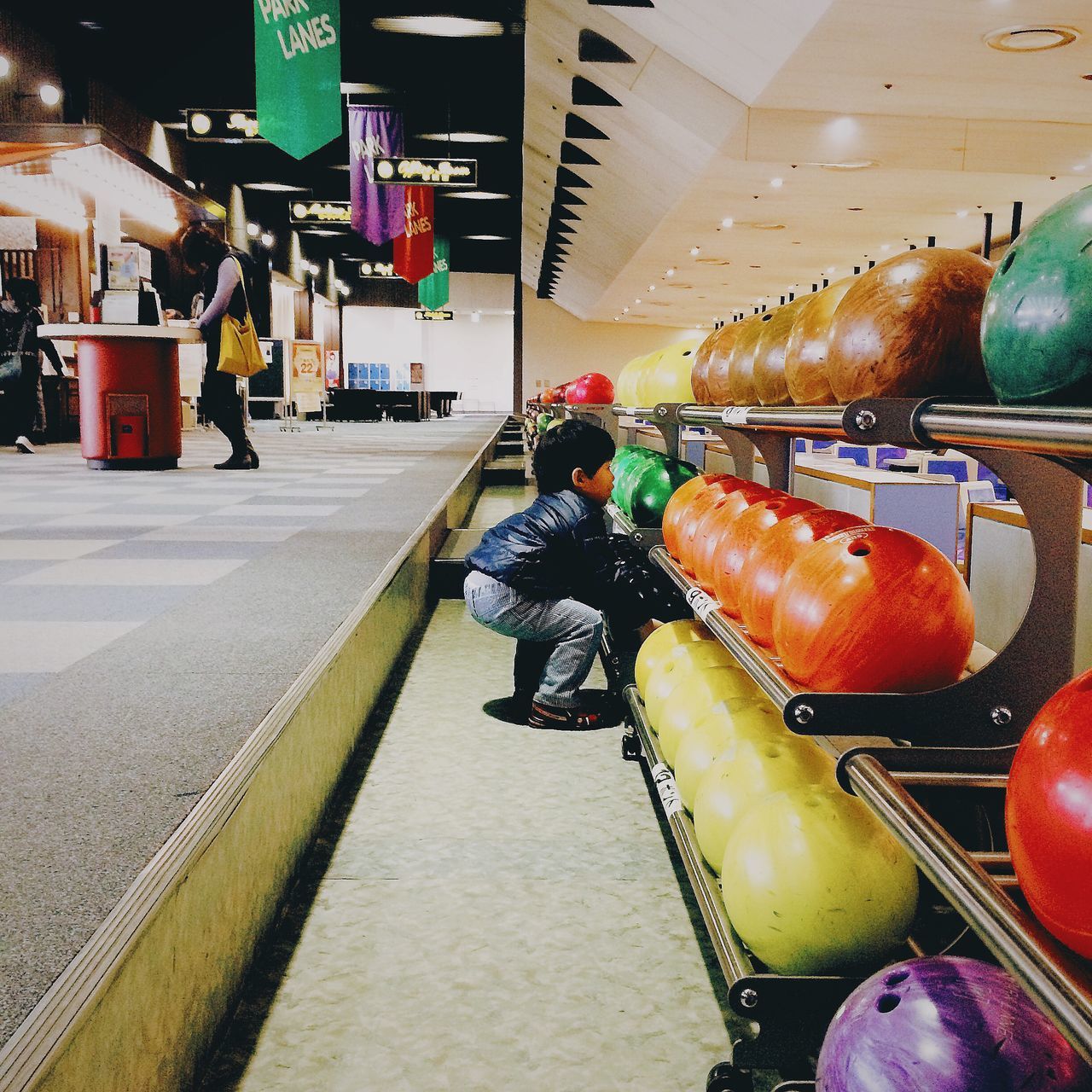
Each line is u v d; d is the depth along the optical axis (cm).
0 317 892
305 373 1972
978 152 1202
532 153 1914
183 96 1602
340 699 262
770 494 221
